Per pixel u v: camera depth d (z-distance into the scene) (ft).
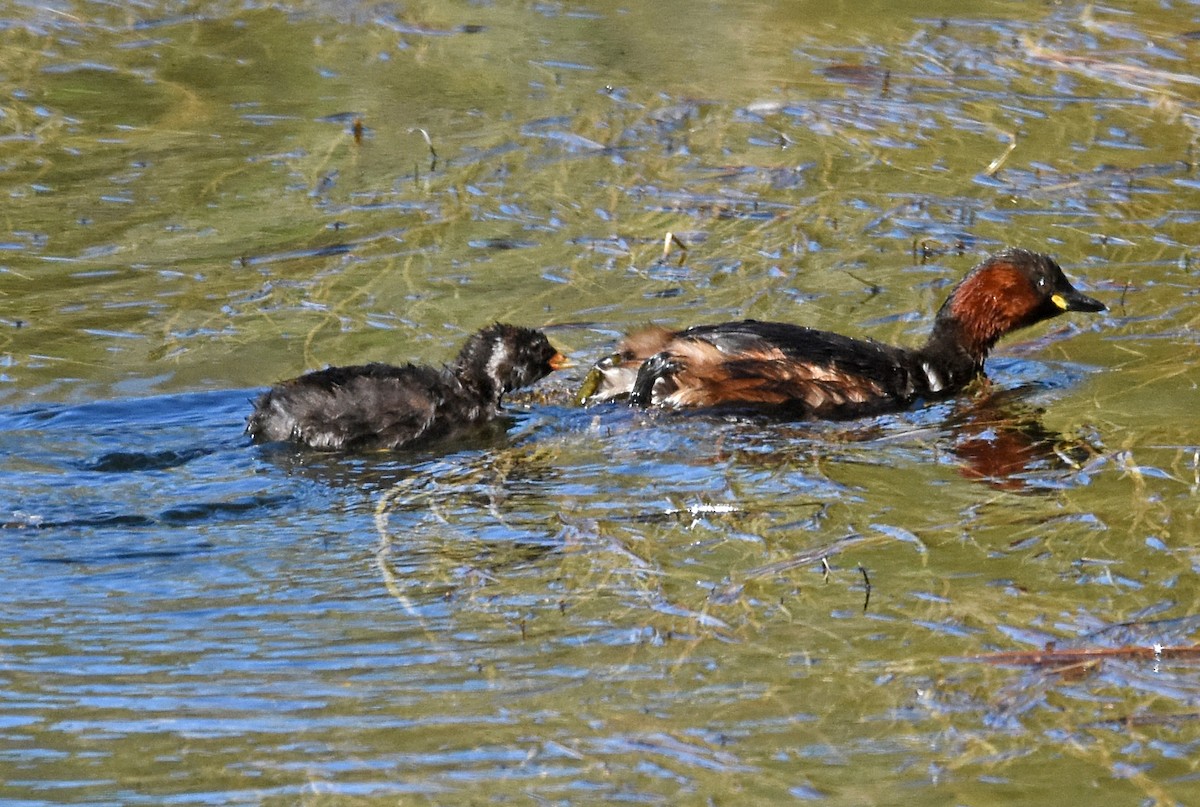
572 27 82.79
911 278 56.54
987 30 80.84
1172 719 30.35
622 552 37.17
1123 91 73.00
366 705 30.71
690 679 31.78
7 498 39.70
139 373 48.75
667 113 71.36
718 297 54.85
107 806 27.66
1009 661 32.30
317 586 35.53
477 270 57.06
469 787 28.14
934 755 29.25
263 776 28.35
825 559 36.35
